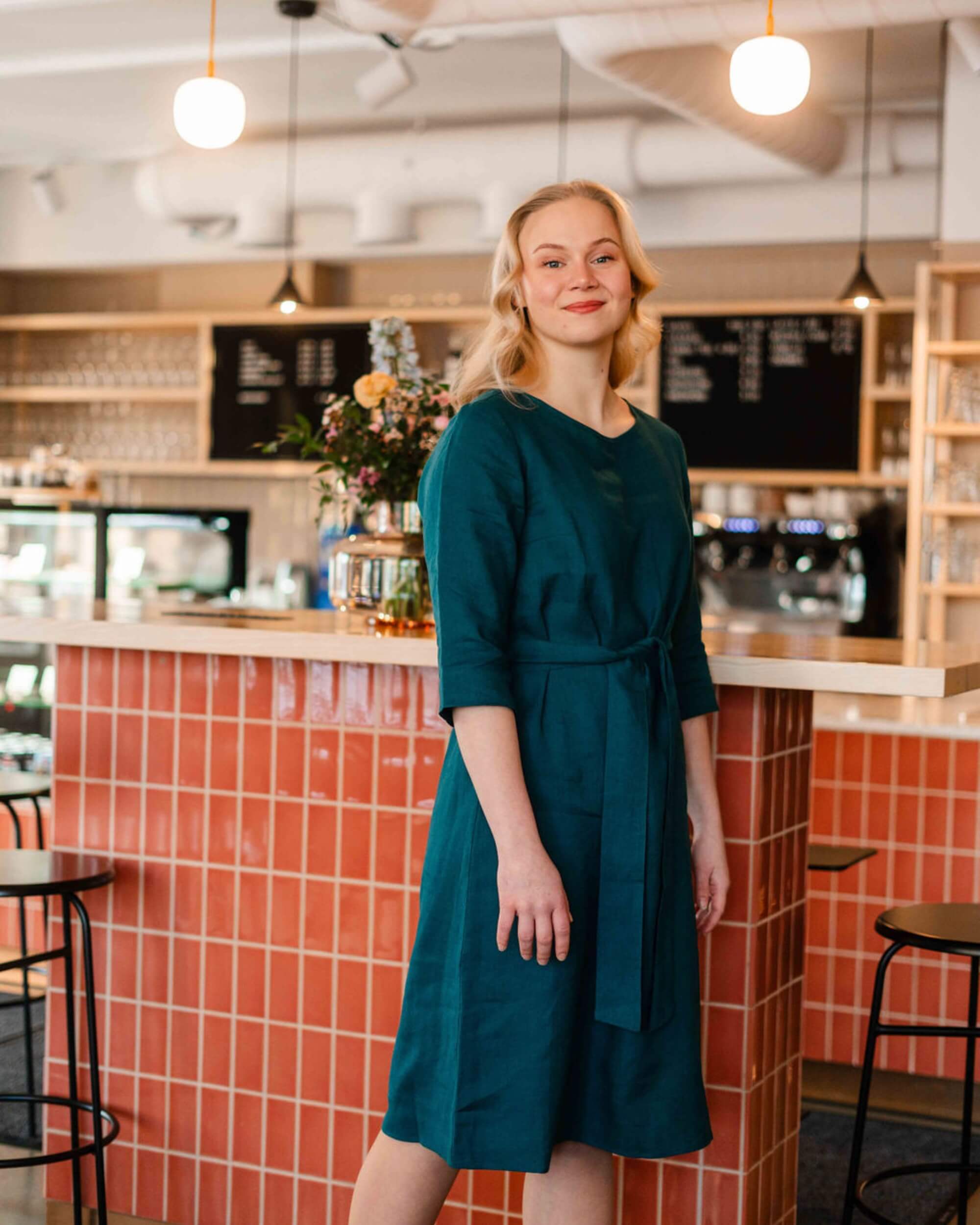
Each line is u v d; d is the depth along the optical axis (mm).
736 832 2361
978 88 5480
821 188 6609
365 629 2754
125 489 8219
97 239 7840
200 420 7781
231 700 2734
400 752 2605
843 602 6891
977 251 5527
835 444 6910
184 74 6359
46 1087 2859
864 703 4191
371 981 2623
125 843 2816
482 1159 1886
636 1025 1878
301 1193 2672
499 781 1829
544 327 1985
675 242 6840
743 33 4535
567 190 2006
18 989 4488
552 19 4539
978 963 2682
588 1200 2008
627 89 5781
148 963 2791
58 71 6336
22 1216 2855
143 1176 2789
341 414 2891
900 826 3787
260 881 2707
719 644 2582
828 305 6863
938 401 5738
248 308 7965
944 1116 3611
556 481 1911
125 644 2699
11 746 4500
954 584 5734
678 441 2178
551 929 1840
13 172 7977
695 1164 2377
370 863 2625
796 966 2568
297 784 2680
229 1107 2727
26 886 2438
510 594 1908
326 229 7383
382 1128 2055
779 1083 2508
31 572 5020
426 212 7141
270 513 8016
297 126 7133
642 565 1990
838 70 6000
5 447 8109
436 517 1904
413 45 5664
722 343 7070
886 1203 3057
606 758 1907
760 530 6980
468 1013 1894
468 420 1920
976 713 3977
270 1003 2697
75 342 8141
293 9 5551
